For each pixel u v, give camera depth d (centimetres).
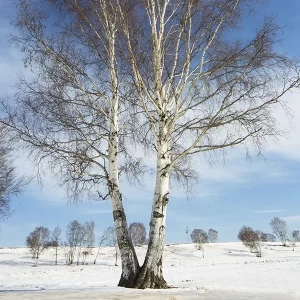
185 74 1017
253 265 4288
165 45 1068
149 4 1040
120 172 1061
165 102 1023
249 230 9450
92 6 1066
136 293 722
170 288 882
